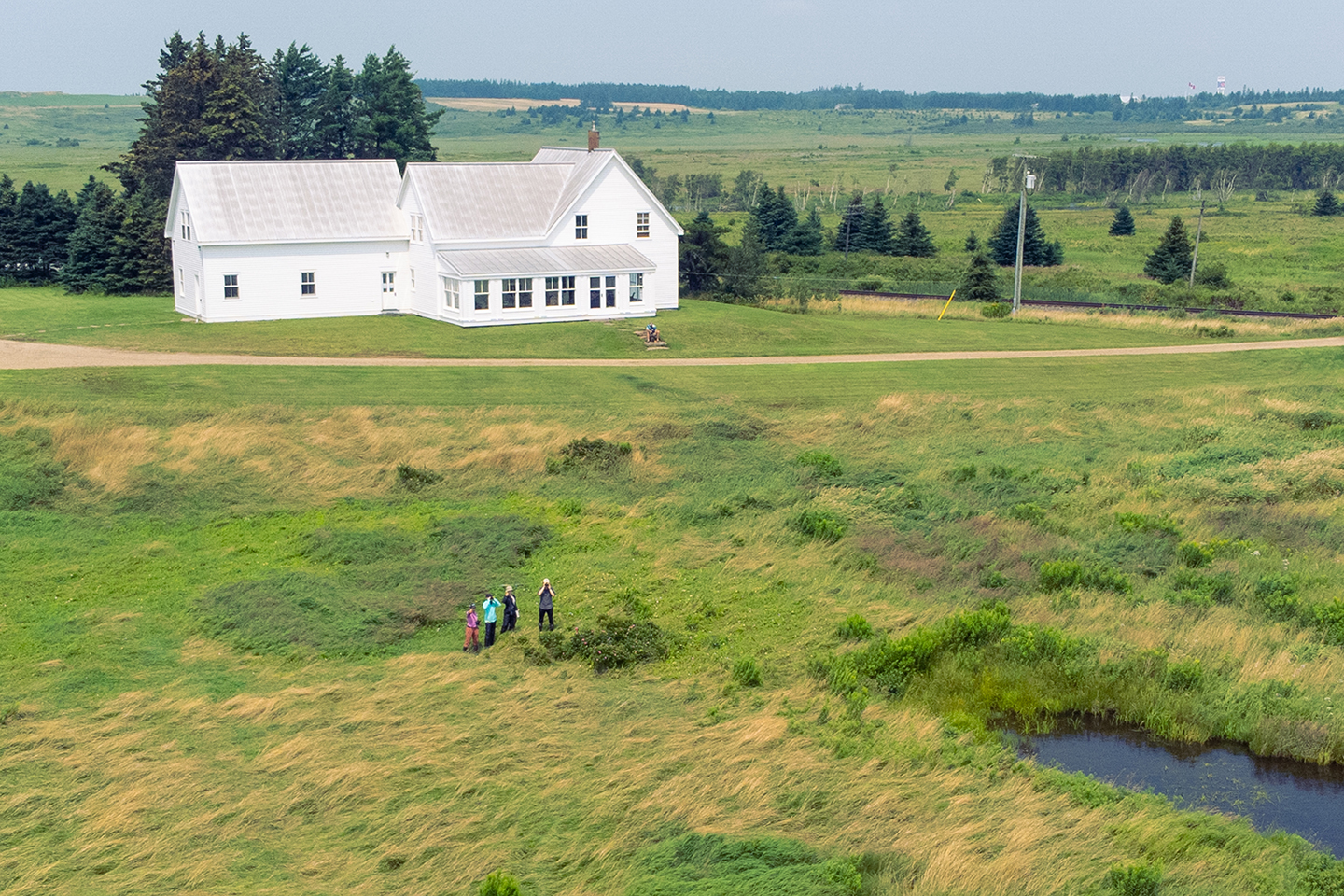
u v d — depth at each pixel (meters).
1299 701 30.34
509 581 39.44
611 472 50.19
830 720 29.42
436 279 75.69
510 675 32.59
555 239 78.06
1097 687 31.53
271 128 113.88
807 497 47.72
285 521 44.53
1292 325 82.38
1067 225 164.62
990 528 44.12
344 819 24.77
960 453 54.22
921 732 28.97
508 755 27.50
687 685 31.84
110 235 90.38
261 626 34.97
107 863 22.91
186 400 56.19
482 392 60.25
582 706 30.38
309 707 30.09
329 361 65.38
